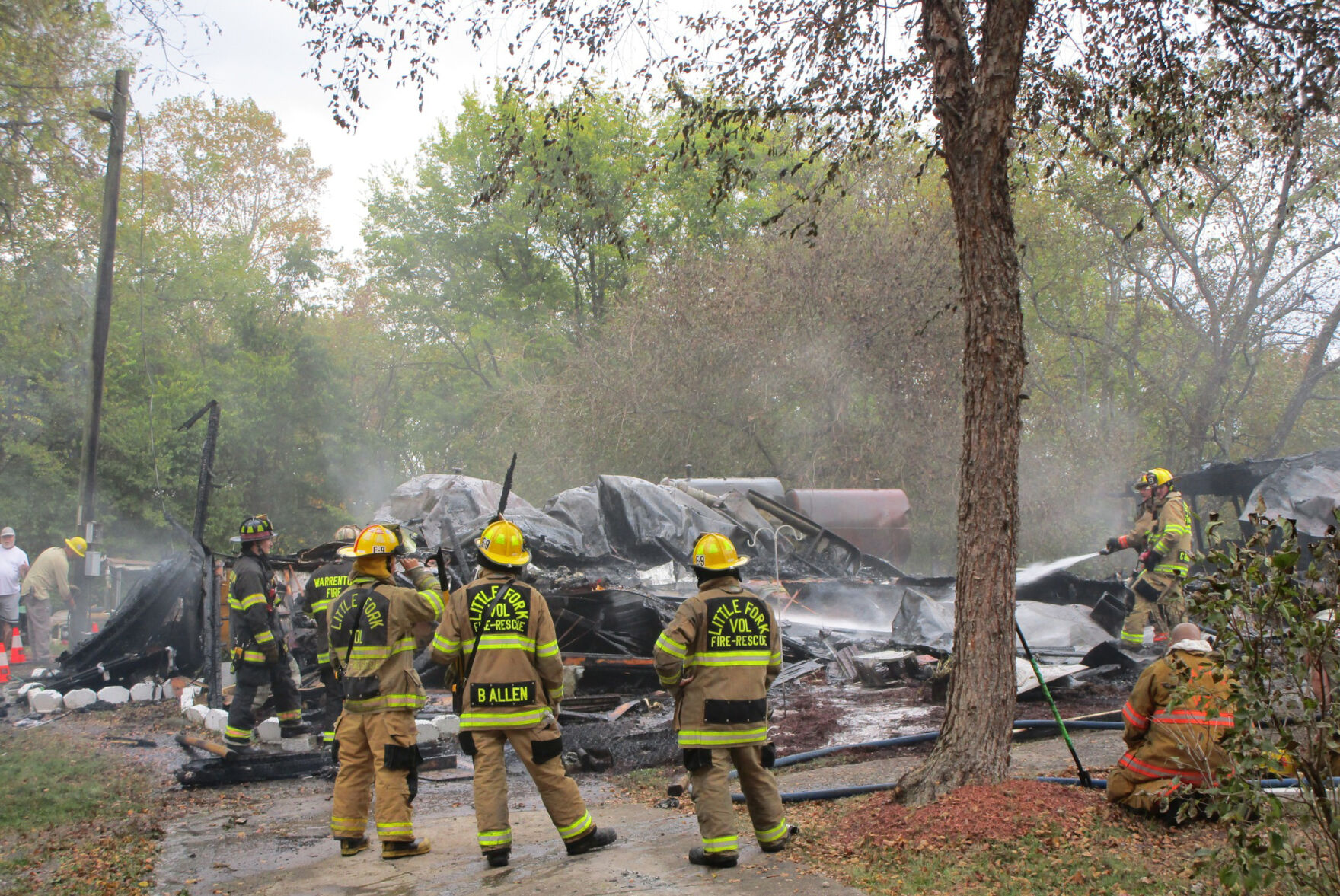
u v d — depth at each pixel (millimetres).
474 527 12781
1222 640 3668
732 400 27766
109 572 20172
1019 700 8867
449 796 7141
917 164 26391
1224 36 8133
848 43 8672
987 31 5617
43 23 17812
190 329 29375
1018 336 5629
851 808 5809
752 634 5086
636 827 6023
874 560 14945
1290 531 3594
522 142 9148
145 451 23906
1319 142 16516
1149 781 4926
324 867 5355
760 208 32219
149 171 28766
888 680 10328
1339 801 3586
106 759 8102
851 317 25875
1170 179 8875
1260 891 3752
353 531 7473
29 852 5688
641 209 33906
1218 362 23812
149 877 5199
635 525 13562
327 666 5840
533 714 5270
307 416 28734
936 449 25594
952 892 4270
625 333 28719
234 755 7453
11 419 23031
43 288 21844
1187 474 18078
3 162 18922
